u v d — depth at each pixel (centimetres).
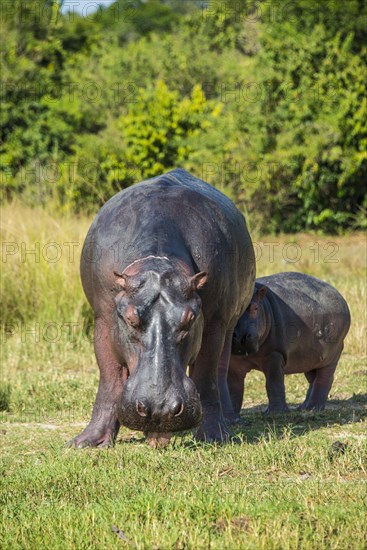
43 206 4581
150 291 1504
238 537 1220
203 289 1819
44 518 1334
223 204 2014
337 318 2614
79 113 6750
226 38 8069
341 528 1241
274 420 2192
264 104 6500
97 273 1845
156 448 1738
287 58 6550
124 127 6234
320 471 1603
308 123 6366
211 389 1936
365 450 1716
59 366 3030
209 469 1622
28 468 1661
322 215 6438
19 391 2541
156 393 1426
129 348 1546
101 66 7531
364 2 6719
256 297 2312
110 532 1261
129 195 1905
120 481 1538
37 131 6488
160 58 7588
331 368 2612
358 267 5003
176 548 1195
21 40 7369
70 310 3484
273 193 6325
